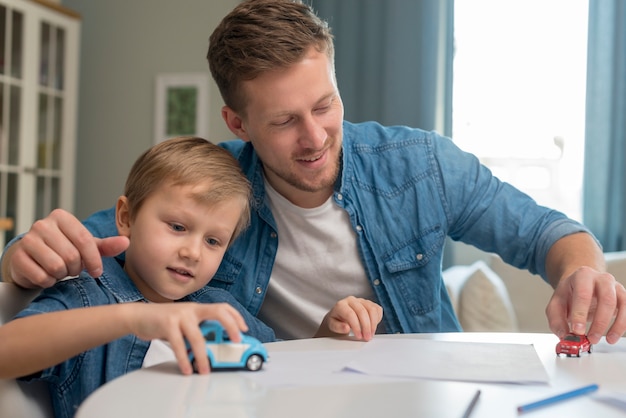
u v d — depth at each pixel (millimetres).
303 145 1149
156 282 1073
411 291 1353
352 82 3766
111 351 945
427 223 1356
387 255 1338
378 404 616
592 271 953
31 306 855
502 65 3752
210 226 1083
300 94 1112
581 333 874
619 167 3459
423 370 751
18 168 3545
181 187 1063
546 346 935
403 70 3705
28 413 826
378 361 795
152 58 4094
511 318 2900
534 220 1314
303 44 1106
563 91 3676
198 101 4008
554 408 613
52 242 895
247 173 1330
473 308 2904
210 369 735
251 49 1115
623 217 3449
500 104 3750
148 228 1071
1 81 3414
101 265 921
